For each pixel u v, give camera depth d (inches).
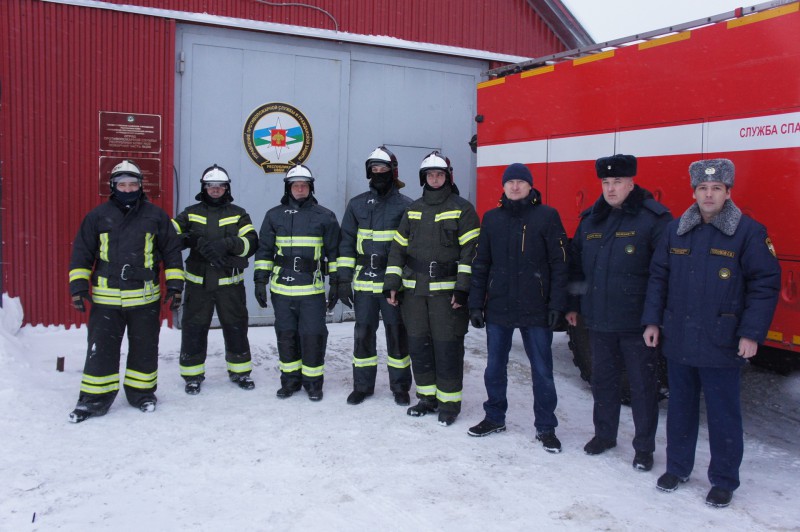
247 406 197.3
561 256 163.6
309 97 304.2
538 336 167.9
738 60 172.4
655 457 165.0
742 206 171.8
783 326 162.6
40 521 128.2
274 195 300.2
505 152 251.8
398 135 323.9
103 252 186.9
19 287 260.1
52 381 212.7
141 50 272.4
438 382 186.7
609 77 209.3
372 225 198.7
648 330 147.7
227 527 127.1
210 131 288.4
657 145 194.4
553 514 134.0
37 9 257.8
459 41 329.4
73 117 264.2
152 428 177.8
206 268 205.3
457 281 179.2
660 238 149.4
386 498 139.9
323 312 205.6
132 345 191.8
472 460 160.6
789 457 168.9
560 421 192.2
